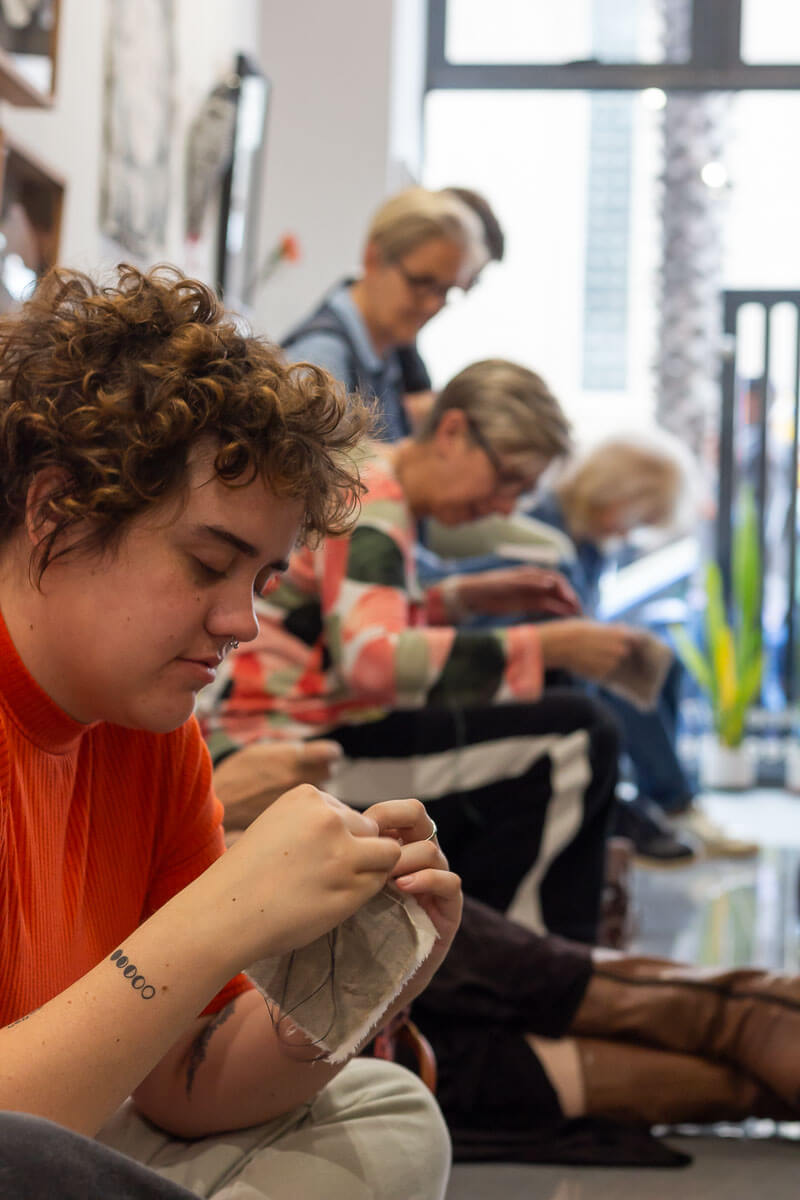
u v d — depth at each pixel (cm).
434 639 212
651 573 584
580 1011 192
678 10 576
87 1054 83
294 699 222
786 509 591
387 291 298
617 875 292
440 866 100
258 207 450
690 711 596
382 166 506
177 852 117
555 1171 183
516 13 582
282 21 509
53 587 92
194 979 86
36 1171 72
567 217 581
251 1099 109
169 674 93
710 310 581
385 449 226
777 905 364
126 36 343
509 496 223
